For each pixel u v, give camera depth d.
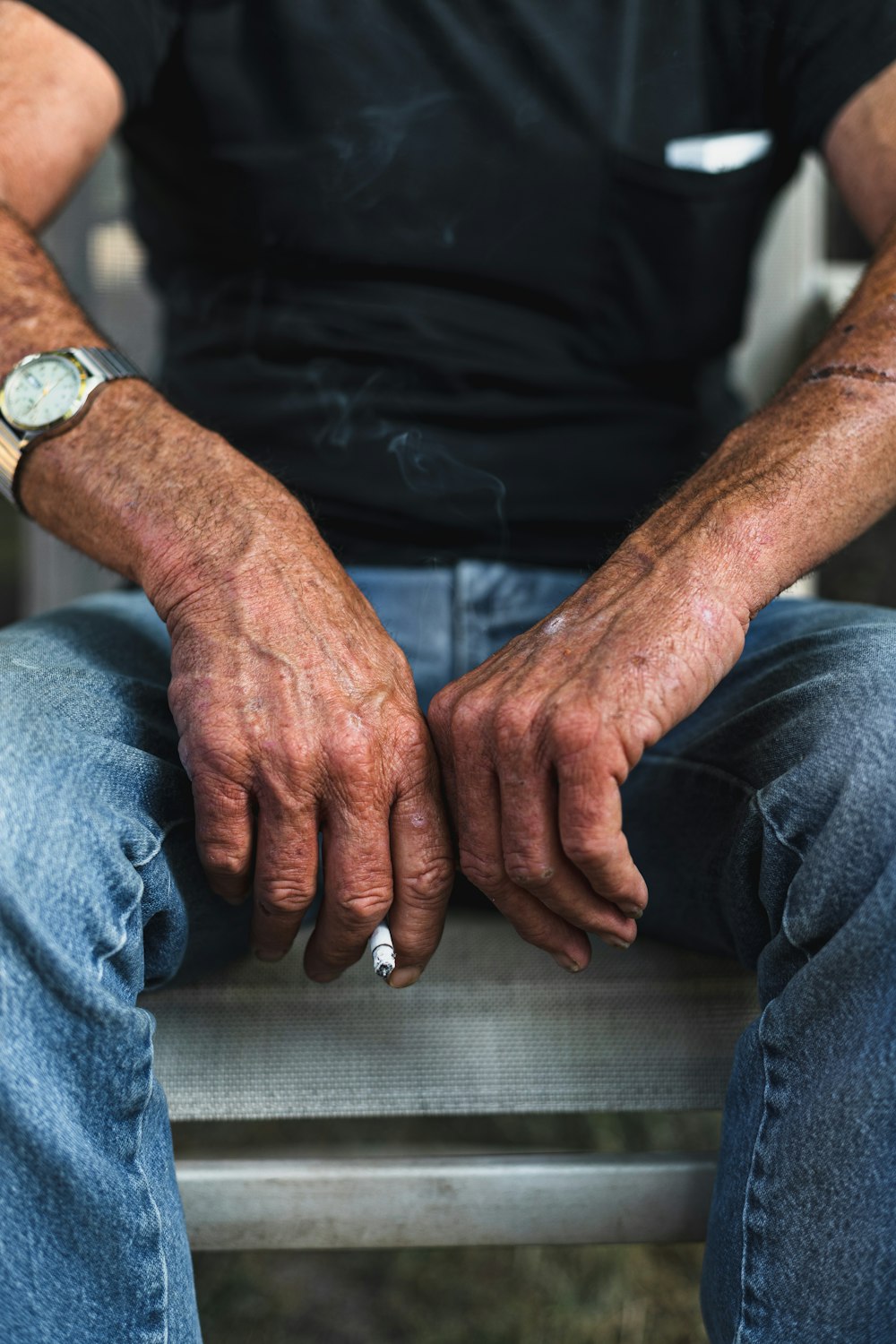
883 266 0.82
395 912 0.68
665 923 0.82
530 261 0.97
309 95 0.96
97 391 0.77
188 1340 0.59
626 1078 0.80
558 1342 1.11
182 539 0.70
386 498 0.94
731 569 0.67
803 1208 0.59
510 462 0.95
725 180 0.98
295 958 0.83
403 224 0.97
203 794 0.65
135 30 0.97
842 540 0.72
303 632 0.67
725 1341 0.63
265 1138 1.39
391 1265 1.23
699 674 0.64
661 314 0.99
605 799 0.61
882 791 0.60
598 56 0.97
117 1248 0.55
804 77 0.99
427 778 0.67
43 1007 0.54
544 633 0.68
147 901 0.63
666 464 1.00
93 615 0.87
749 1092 0.63
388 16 0.96
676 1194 0.78
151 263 1.09
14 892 0.54
